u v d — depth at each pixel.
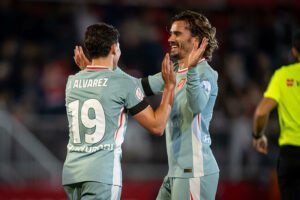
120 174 12.61
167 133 13.90
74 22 39.44
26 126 26.78
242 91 34.56
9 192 25.97
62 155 27.20
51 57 36.91
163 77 12.90
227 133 28.34
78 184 12.47
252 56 40.81
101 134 12.44
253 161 28.52
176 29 13.76
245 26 42.84
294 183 14.75
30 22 38.91
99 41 12.88
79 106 12.71
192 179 13.16
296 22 45.19
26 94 33.56
